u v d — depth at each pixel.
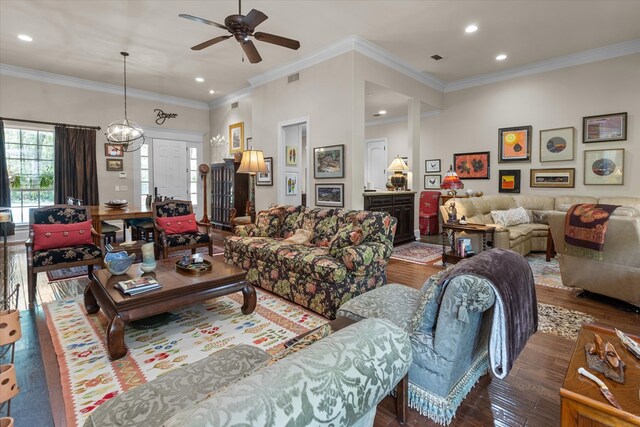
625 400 1.04
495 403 1.73
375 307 1.93
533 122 6.03
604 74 5.30
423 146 7.63
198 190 8.55
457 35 4.77
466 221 4.82
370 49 5.10
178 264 2.94
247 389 0.59
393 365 0.81
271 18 4.24
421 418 1.62
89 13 4.10
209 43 3.41
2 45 5.03
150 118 7.70
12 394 1.10
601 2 3.90
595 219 3.01
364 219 3.30
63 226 3.65
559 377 1.96
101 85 6.90
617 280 2.92
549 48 5.26
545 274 4.11
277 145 6.13
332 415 0.64
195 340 2.43
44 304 3.12
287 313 2.92
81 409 1.68
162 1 3.84
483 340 1.84
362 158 5.09
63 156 6.43
